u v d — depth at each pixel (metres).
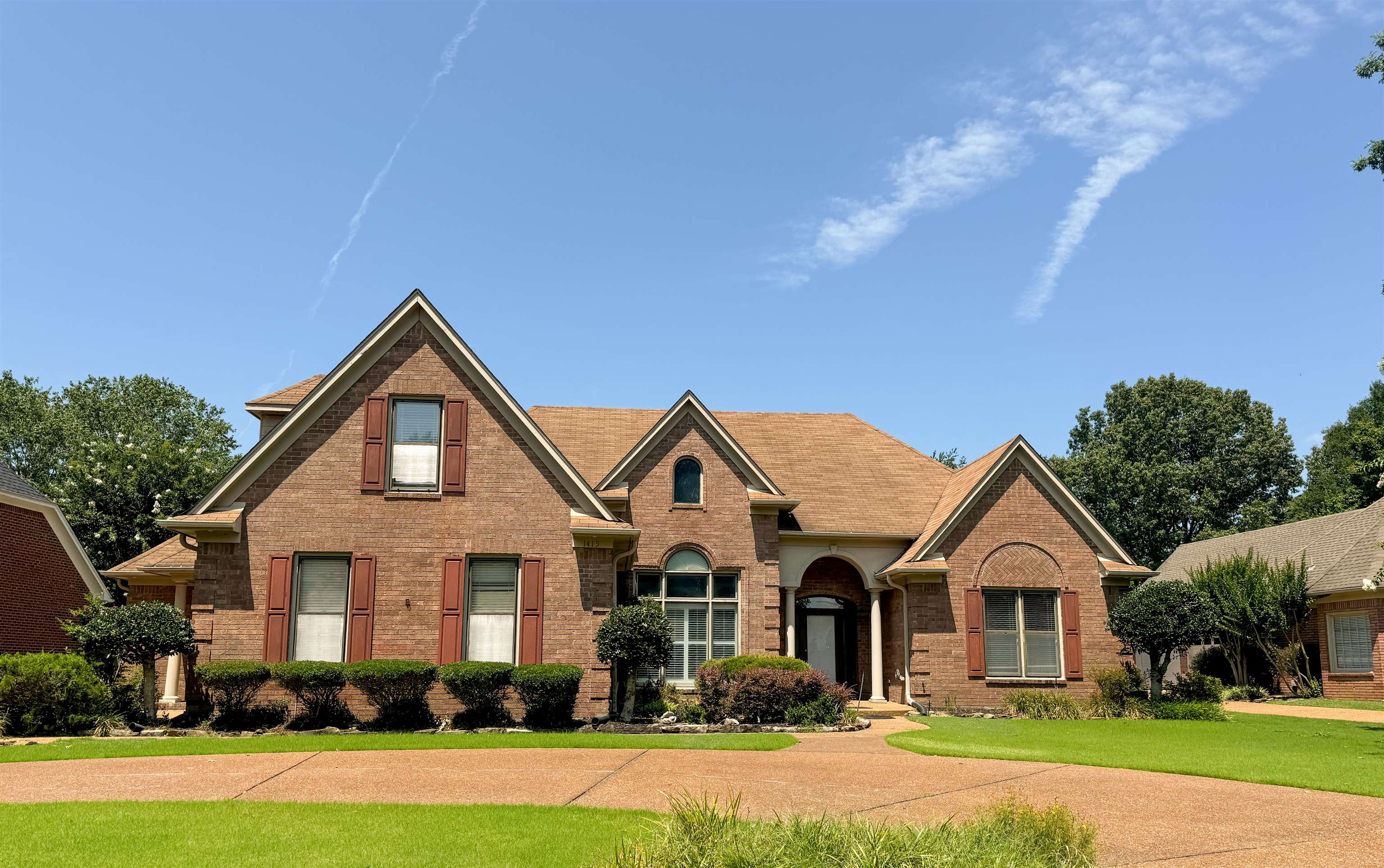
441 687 20.31
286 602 20.20
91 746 15.59
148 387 57.34
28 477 51.47
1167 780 13.46
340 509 20.77
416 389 21.48
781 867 7.79
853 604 28.12
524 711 20.20
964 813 11.14
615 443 28.50
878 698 26.28
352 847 9.22
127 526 45.78
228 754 15.11
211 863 8.61
